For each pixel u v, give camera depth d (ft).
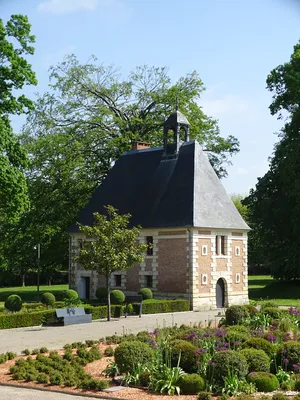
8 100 119.24
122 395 44.68
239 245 137.49
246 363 47.37
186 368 50.14
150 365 49.34
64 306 105.70
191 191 129.59
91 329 87.04
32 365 54.39
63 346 68.44
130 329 85.20
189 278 123.95
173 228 126.82
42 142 165.78
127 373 49.49
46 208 167.53
